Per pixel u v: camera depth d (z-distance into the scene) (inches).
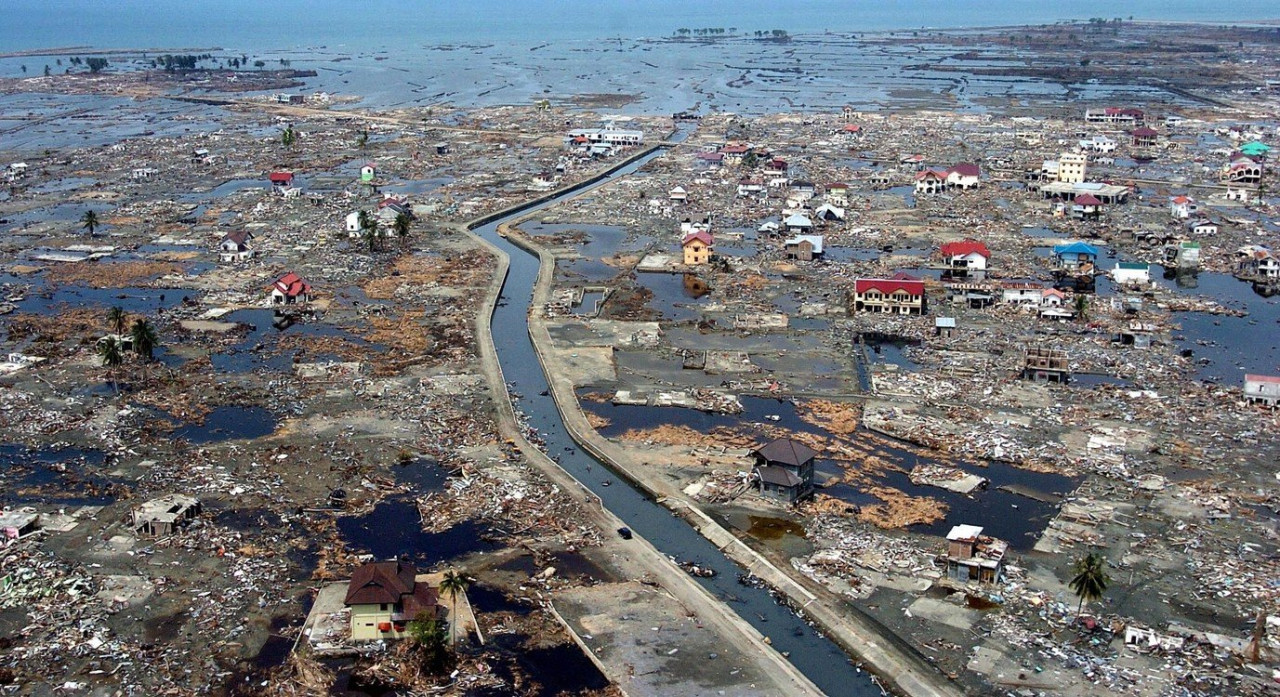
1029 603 3304.6
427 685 2908.5
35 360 5467.5
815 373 5393.7
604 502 4079.7
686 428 4702.3
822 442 4542.3
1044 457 4355.3
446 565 3528.5
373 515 3882.9
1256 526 3769.7
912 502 3981.3
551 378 5339.6
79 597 3297.2
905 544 3676.2
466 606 3275.1
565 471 4286.4
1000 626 3186.5
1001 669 2979.8
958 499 4015.8
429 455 4411.9
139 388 5137.8
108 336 5693.9
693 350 5762.8
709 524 3843.5
